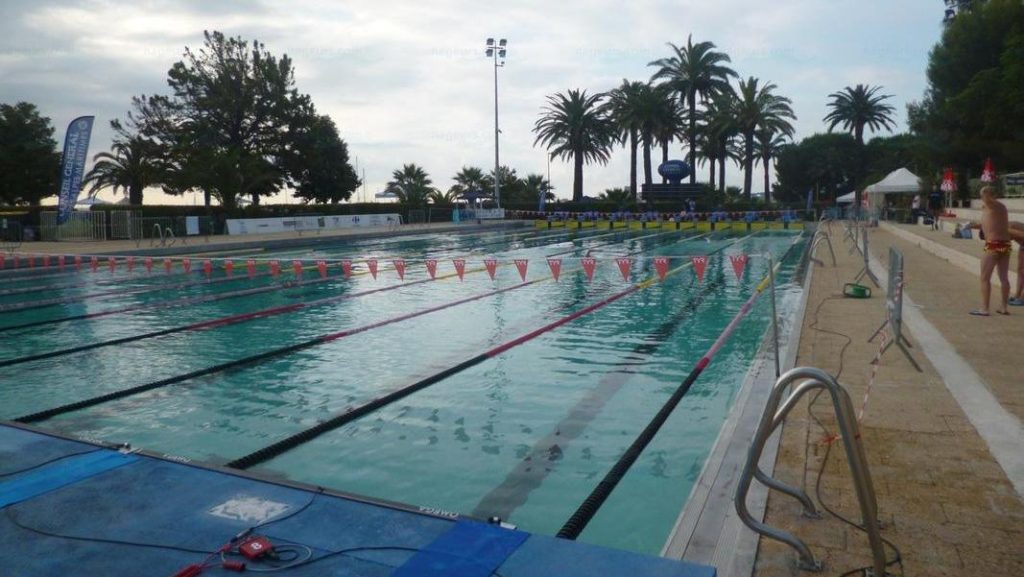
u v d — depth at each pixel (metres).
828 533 3.13
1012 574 2.75
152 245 22.75
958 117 26.06
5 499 3.69
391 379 6.87
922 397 5.09
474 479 4.46
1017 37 23.36
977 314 8.30
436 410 5.89
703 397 6.14
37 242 24.70
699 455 4.80
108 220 25.81
